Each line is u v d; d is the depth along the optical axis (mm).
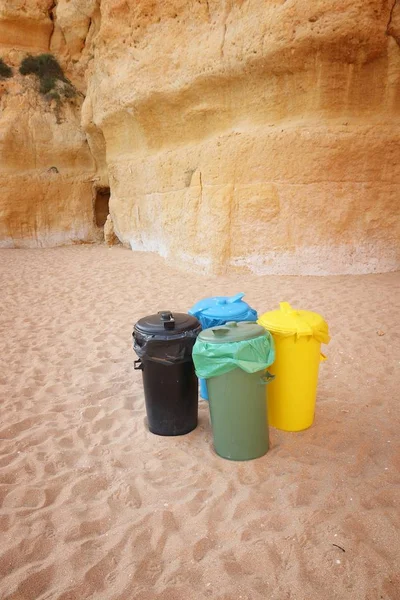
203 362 3080
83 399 4336
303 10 7656
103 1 11797
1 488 3033
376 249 8820
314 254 8797
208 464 3219
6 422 3951
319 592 2170
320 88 8250
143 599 2166
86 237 16797
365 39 7754
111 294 8383
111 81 11969
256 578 2268
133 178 12773
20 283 9727
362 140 8344
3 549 2500
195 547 2463
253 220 8984
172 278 9367
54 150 16375
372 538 2486
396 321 6031
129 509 2803
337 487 2904
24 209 15930
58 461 3352
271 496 2855
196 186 9766
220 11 8953
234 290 8070
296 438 3492
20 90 16297
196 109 9742
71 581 2289
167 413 3570
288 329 3266
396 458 3197
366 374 4641
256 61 8328
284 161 8547
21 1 16047
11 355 5574
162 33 10031
